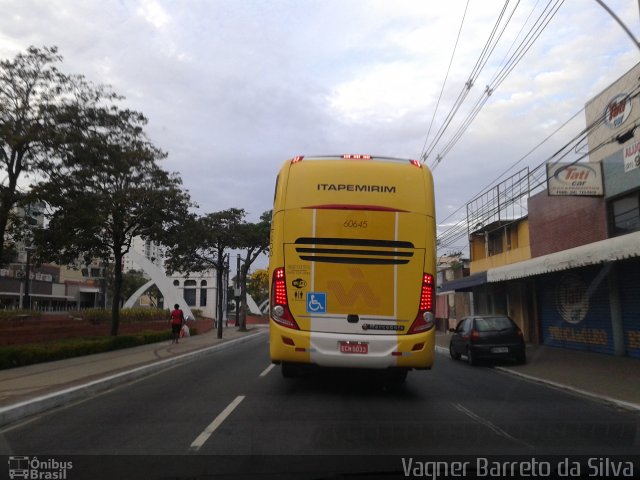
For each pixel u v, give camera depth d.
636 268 15.55
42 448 6.34
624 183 15.96
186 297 65.00
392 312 8.69
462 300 34.12
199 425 7.34
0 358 14.02
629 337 15.87
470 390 10.59
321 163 9.09
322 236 8.80
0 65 15.93
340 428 7.03
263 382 11.47
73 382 11.30
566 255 15.38
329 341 8.60
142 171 20.88
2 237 16.11
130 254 38.66
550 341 20.92
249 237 35.88
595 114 17.44
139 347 22.53
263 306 80.81
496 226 26.88
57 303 71.38
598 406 8.86
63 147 16.47
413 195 8.97
